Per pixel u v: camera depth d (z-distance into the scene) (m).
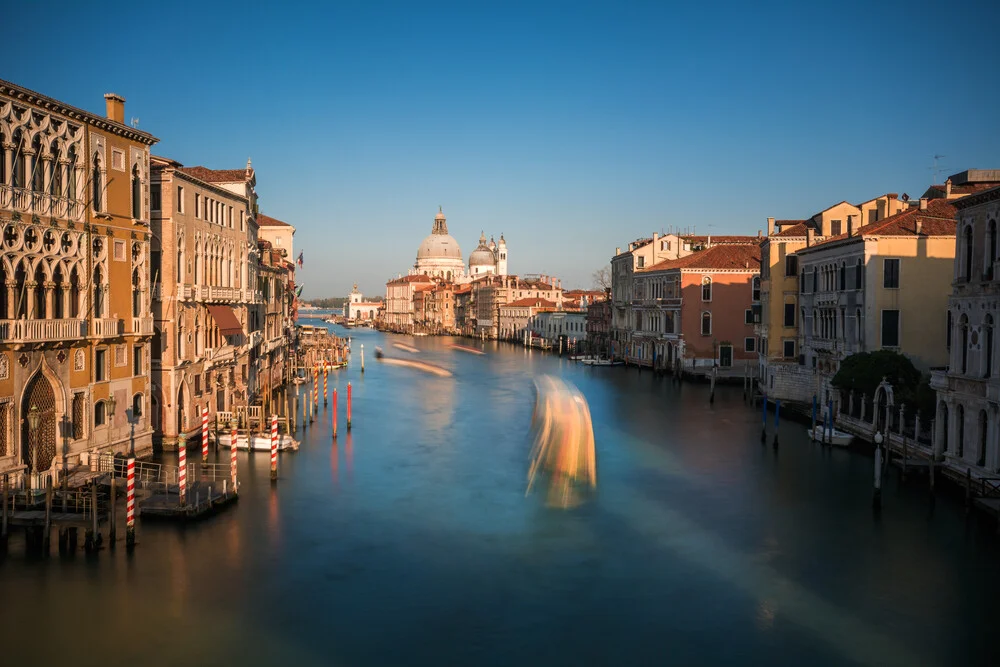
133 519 26.30
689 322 79.88
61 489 28.86
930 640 20.58
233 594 23.03
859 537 28.09
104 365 33.66
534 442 44.97
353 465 39.41
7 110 27.52
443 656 19.64
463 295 193.38
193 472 36.44
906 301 45.12
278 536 28.06
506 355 123.31
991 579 24.34
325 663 19.25
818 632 20.97
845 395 48.56
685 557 26.34
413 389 74.19
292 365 82.50
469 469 38.78
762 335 64.12
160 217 38.69
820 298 53.28
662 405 61.00
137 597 22.67
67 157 30.88
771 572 25.00
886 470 37.03
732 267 79.62
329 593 23.23
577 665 19.27
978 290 31.20
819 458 40.72
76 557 25.45
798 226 60.69
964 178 47.69
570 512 31.38
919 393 38.59
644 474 37.56
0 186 27.22
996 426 29.95
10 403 28.02
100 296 33.31
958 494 32.62
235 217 49.12
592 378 82.75
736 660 19.53
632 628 21.17
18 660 19.14
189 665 19.06
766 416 50.50
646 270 91.94
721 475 37.28
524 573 24.91
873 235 44.88
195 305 41.72
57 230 30.14
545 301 161.00
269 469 38.09
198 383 42.34
